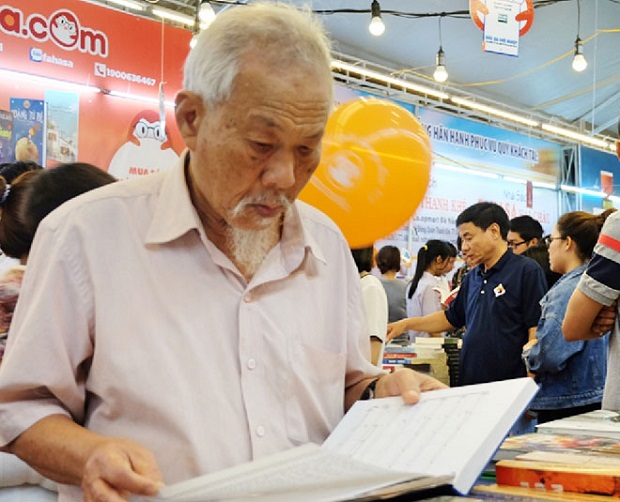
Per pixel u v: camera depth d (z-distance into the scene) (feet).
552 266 8.25
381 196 4.65
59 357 3.04
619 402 5.34
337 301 3.77
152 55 14.90
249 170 2.88
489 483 2.89
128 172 14.67
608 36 23.21
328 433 3.51
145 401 3.02
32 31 13.16
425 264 15.79
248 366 3.24
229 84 2.79
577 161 30.94
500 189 28.35
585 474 2.64
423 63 23.85
